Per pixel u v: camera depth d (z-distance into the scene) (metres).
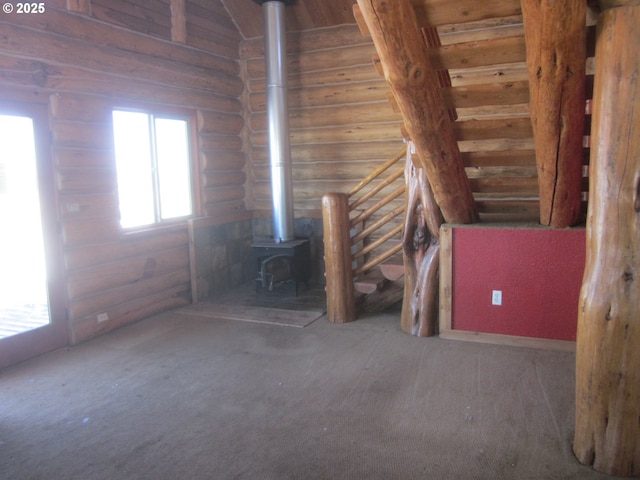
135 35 4.77
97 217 4.50
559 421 2.91
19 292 3.96
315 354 4.06
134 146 4.96
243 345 4.30
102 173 4.53
